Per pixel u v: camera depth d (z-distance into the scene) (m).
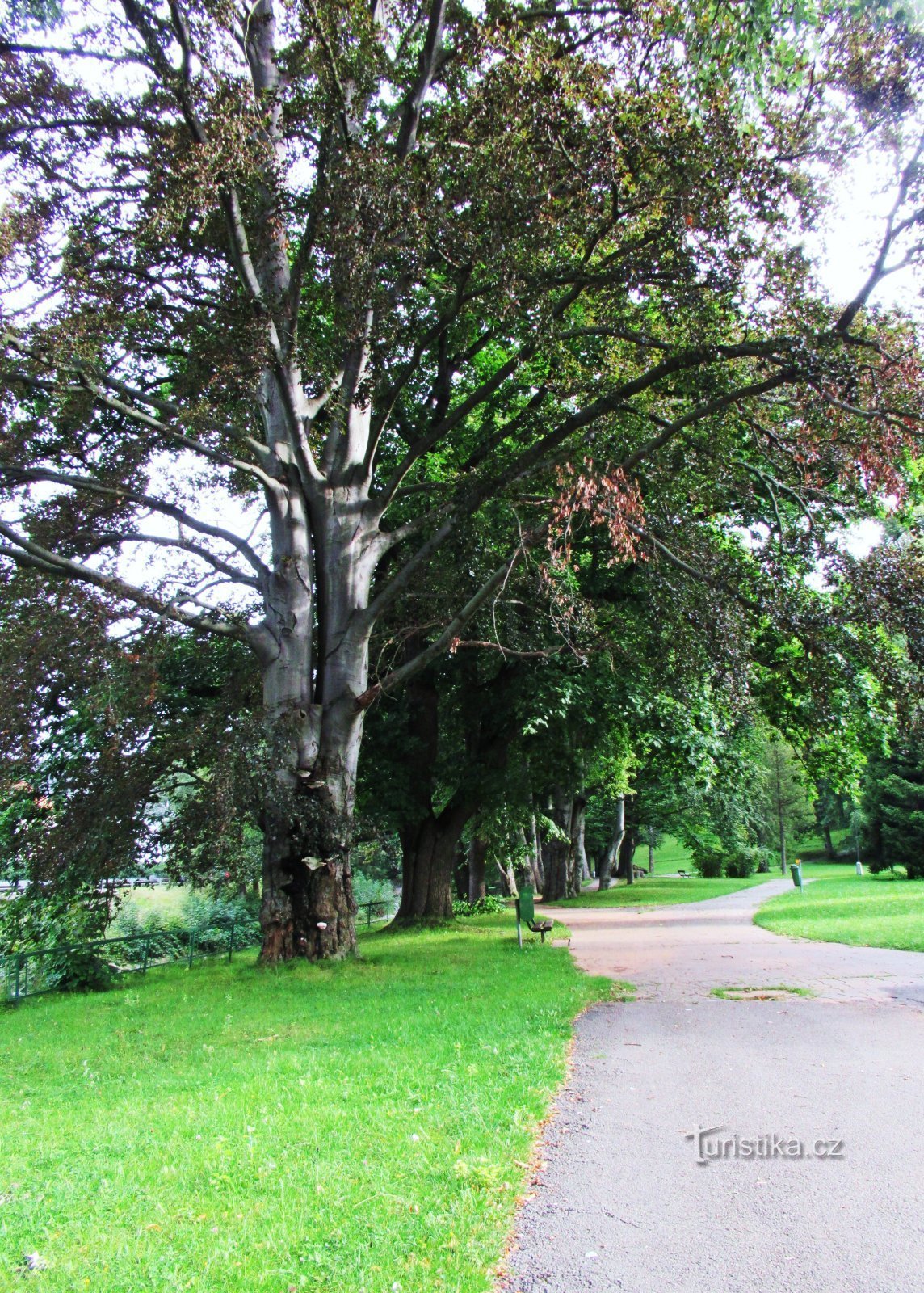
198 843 14.61
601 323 14.67
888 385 11.73
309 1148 5.56
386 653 22.95
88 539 16.59
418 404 21.39
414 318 15.35
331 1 12.65
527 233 12.33
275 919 15.92
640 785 45.53
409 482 21.52
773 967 13.14
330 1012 11.19
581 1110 6.33
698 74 11.05
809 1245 4.14
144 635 15.43
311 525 17.64
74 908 17.64
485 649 21.33
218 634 18.27
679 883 54.06
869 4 10.83
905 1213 4.43
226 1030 10.52
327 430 19.77
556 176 12.04
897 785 40.12
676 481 15.86
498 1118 6.06
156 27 13.56
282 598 16.50
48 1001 15.45
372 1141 5.65
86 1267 4.06
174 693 20.39
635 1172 5.11
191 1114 6.61
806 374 11.54
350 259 12.49
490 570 17.73
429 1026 9.70
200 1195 4.92
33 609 15.05
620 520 12.51
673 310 12.80
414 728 24.19
